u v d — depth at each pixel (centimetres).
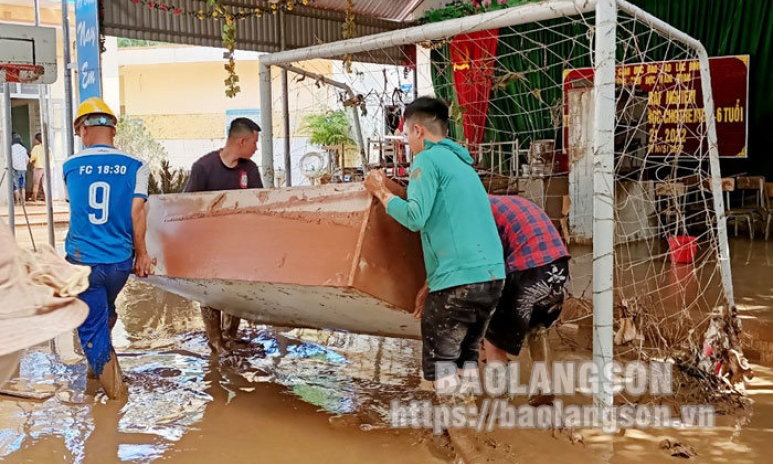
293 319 434
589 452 338
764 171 1079
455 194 324
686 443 347
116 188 413
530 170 959
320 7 1080
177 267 415
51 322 171
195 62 2116
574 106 930
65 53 871
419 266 355
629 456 334
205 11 945
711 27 1082
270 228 368
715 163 505
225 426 379
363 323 396
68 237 413
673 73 1076
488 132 1217
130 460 336
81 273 187
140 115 2183
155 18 902
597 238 372
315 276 338
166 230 427
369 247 330
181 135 2161
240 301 432
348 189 341
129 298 714
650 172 1070
